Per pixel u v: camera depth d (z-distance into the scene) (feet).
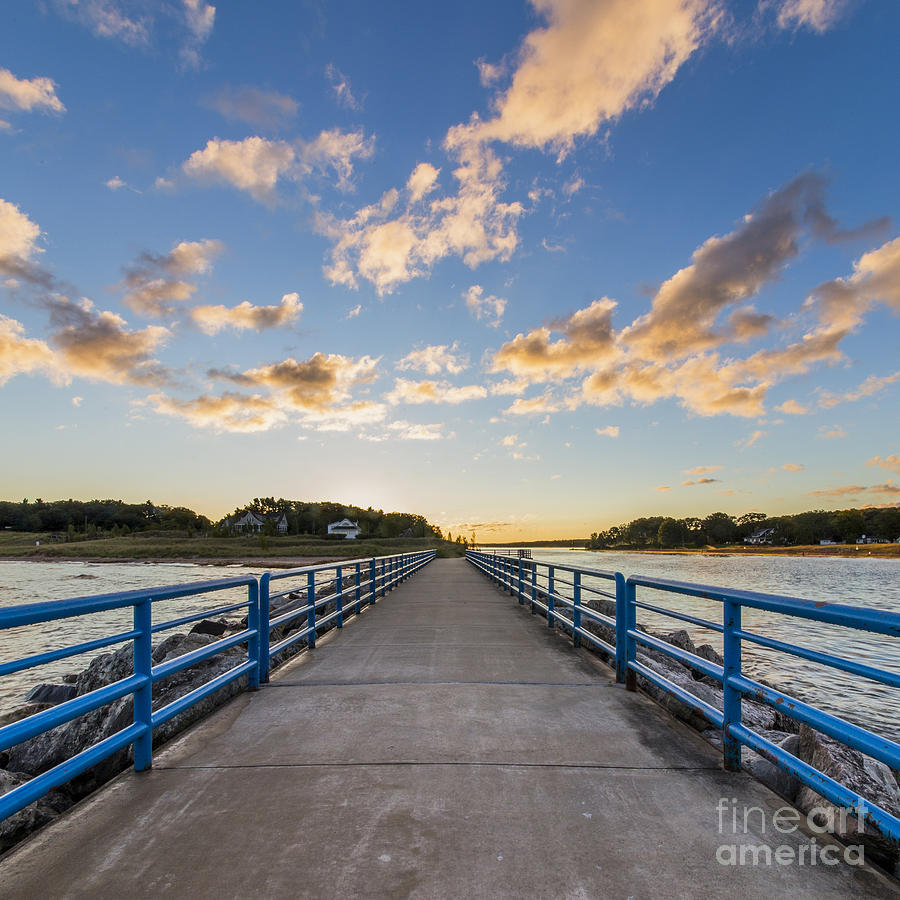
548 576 32.73
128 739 10.89
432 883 7.74
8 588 120.37
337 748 12.82
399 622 33.53
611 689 17.90
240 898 7.43
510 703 16.35
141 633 11.61
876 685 41.73
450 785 10.84
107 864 8.20
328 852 8.49
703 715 12.64
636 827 9.26
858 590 136.05
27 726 8.23
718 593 11.89
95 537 409.28
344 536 421.18
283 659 24.39
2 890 7.60
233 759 12.17
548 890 7.60
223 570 187.93
